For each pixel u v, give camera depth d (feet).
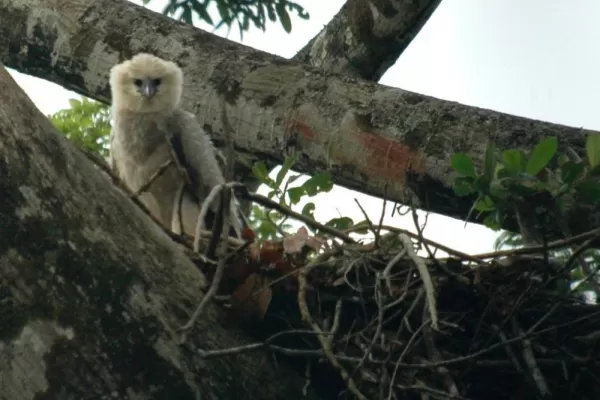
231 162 24.59
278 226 29.76
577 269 30.94
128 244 23.24
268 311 26.02
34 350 21.39
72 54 38.47
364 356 23.93
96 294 22.29
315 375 25.81
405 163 33.37
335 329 24.53
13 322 21.38
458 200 32.99
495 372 27.12
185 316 23.45
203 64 37.22
